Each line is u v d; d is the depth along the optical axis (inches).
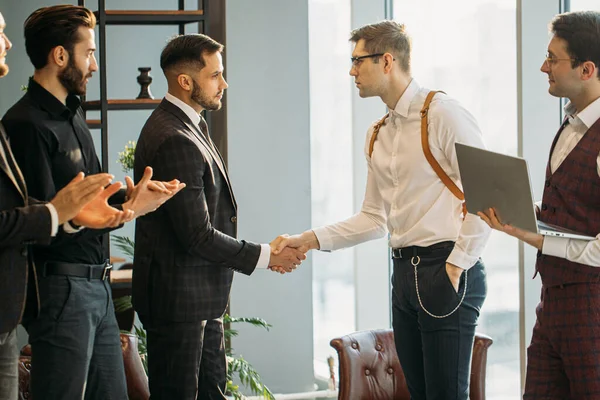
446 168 137.2
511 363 188.1
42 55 124.6
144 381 165.8
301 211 224.2
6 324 111.9
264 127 221.1
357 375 168.9
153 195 120.8
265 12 219.5
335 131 240.8
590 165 121.0
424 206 137.9
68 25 125.1
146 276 140.9
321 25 242.7
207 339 151.6
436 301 136.3
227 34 217.6
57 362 125.0
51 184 122.6
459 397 138.3
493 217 123.1
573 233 118.8
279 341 225.0
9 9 288.8
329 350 249.4
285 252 154.6
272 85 221.0
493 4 187.8
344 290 243.3
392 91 140.7
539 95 169.9
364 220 156.5
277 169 222.4
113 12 193.6
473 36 195.3
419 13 215.3
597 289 123.3
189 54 141.4
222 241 138.9
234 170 219.8
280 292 224.5
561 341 126.0
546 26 168.2
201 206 136.1
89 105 199.9
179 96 142.7
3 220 106.1
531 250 172.6
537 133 170.7
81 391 127.7
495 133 189.9
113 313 137.1
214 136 226.8
